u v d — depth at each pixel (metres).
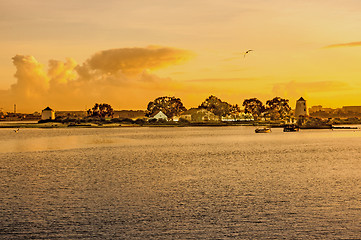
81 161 52.16
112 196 28.31
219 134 131.75
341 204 25.30
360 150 68.56
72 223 21.50
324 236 19.31
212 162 50.50
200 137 113.94
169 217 22.62
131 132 148.12
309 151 67.00
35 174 39.62
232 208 24.55
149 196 28.25
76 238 19.25
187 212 23.70
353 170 41.69
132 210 24.20
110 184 33.44
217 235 19.58
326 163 48.56
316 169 42.69
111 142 92.75
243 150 69.94
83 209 24.42
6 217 22.66
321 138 108.31
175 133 139.25
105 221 21.91
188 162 50.62
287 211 23.70
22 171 42.00
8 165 47.66
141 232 20.05
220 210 24.09
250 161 51.50
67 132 148.38
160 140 100.00
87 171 41.94
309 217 22.39
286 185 32.38
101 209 24.45
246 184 33.06
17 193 29.50
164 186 32.34
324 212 23.39
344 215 22.72
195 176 37.97
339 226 20.77
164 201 26.61
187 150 70.44
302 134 132.62
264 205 25.27
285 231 20.08
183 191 30.09
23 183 34.03
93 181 35.06
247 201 26.44
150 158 56.06
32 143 89.50
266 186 32.00
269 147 76.88
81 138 109.00
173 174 39.41
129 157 57.69
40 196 28.38
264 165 46.91
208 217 22.59
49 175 38.91
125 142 92.75
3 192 29.88
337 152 64.75
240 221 21.77
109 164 48.56
